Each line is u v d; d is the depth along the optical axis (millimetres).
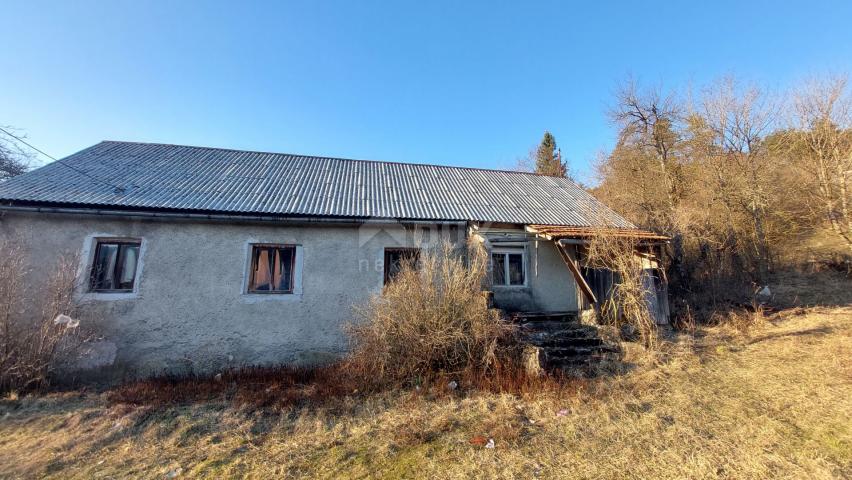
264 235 8312
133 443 4699
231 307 7871
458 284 7188
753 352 8102
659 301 9969
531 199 11758
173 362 7488
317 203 9039
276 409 5668
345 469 4113
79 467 4184
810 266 15117
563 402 5758
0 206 6914
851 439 4488
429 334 6754
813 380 6387
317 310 8242
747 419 5133
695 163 17234
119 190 8109
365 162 13664
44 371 6430
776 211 16250
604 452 4375
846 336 8602
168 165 10219
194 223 7980
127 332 7383
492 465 4141
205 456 4406
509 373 6684
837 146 14023
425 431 4934
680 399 5836
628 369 7172
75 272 7082
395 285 7312
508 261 9992
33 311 7000
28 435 4898
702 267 14609
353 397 6109
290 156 13000
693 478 3818
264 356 7875
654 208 16438
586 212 11156
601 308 9273
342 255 8578
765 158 15602
